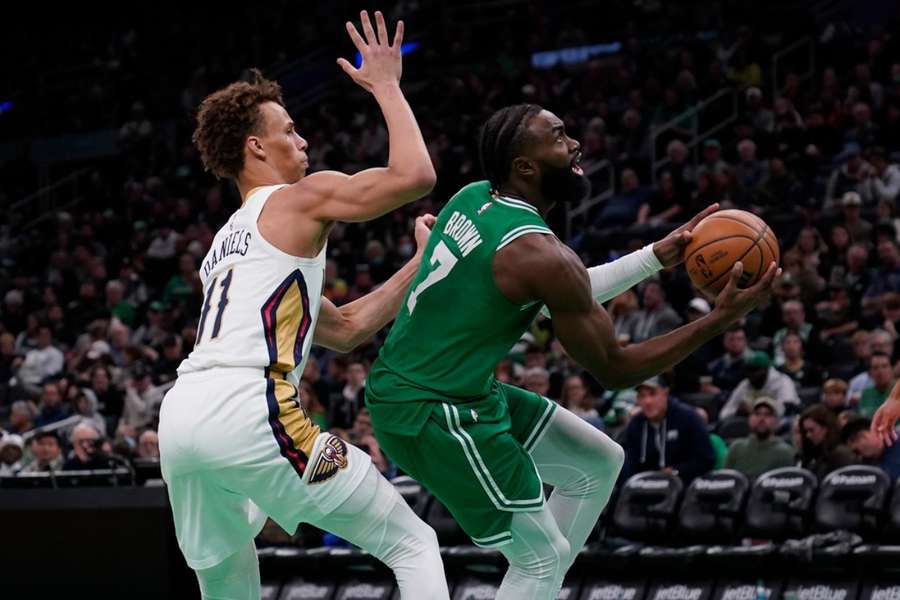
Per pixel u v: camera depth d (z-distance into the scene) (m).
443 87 23.58
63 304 21.64
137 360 16.56
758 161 17.80
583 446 5.22
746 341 13.50
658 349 4.72
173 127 26.67
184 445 4.69
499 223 4.73
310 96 26.38
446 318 4.80
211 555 4.93
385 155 22.25
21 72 30.31
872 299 13.50
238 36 28.36
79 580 8.18
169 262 20.94
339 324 5.44
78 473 10.12
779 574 8.91
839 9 22.88
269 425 4.66
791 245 15.71
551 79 22.25
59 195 27.61
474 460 4.74
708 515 9.40
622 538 9.73
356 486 4.71
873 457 9.42
